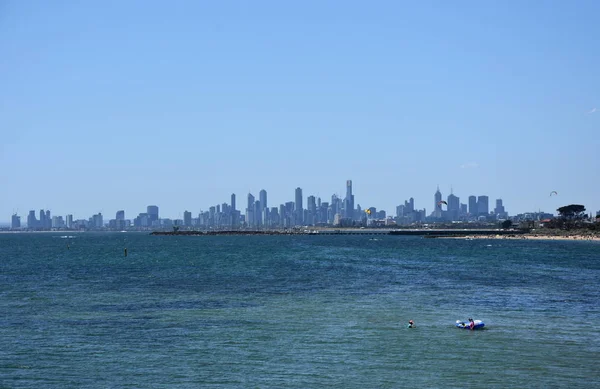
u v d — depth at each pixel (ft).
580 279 332.39
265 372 136.87
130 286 302.25
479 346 160.56
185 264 478.59
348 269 412.98
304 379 131.95
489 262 483.92
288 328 183.83
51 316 205.98
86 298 253.44
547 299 247.50
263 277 352.08
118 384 129.18
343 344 162.71
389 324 190.39
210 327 185.57
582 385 128.16
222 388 126.41
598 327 185.98
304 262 492.95
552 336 173.06
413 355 151.33
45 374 135.95
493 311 215.92
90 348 158.40
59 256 629.51
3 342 165.17
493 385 128.16
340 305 230.68
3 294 268.82
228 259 547.08
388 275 362.74
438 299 247.91
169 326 187.32
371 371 137.59
